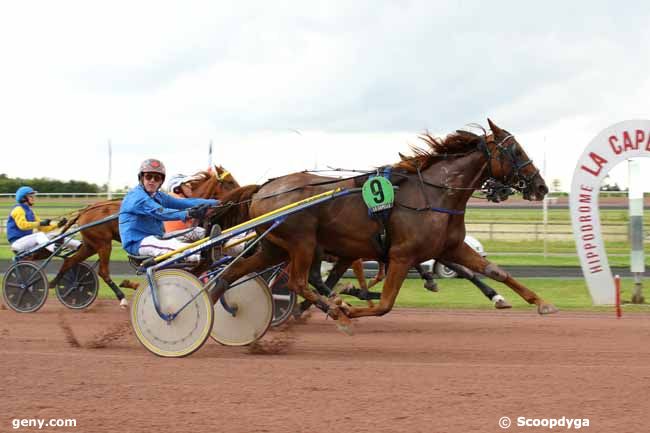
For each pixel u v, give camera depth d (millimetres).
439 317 9836
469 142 7430
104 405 5113
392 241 7160
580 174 10523
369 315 7262
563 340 7934
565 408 5004
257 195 7648
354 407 5039
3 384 5688
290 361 6598
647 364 6578
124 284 10664
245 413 4914
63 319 9523
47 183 42688
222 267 7754
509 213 31188
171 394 5379
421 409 4980
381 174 7277
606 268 10609
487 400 5195
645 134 10438
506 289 12977
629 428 4598
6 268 15883
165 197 7738
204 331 6738
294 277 7367
